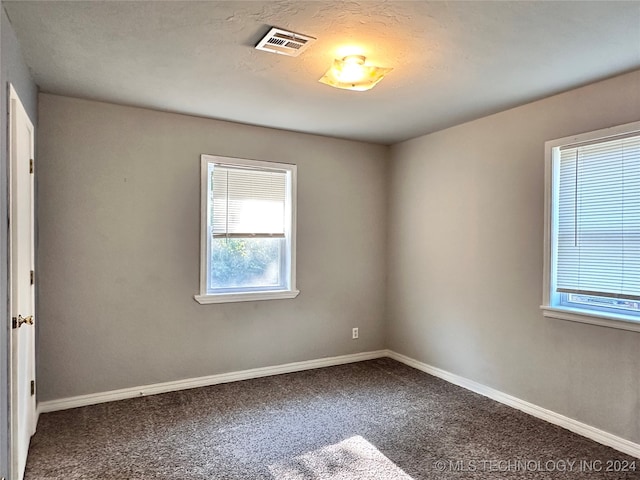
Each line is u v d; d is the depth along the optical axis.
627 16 1.94
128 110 3.36
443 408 3.25
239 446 2.63
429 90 2.94
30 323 2.41
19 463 2.11
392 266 4.64
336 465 2.42
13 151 2.01
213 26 2.07
